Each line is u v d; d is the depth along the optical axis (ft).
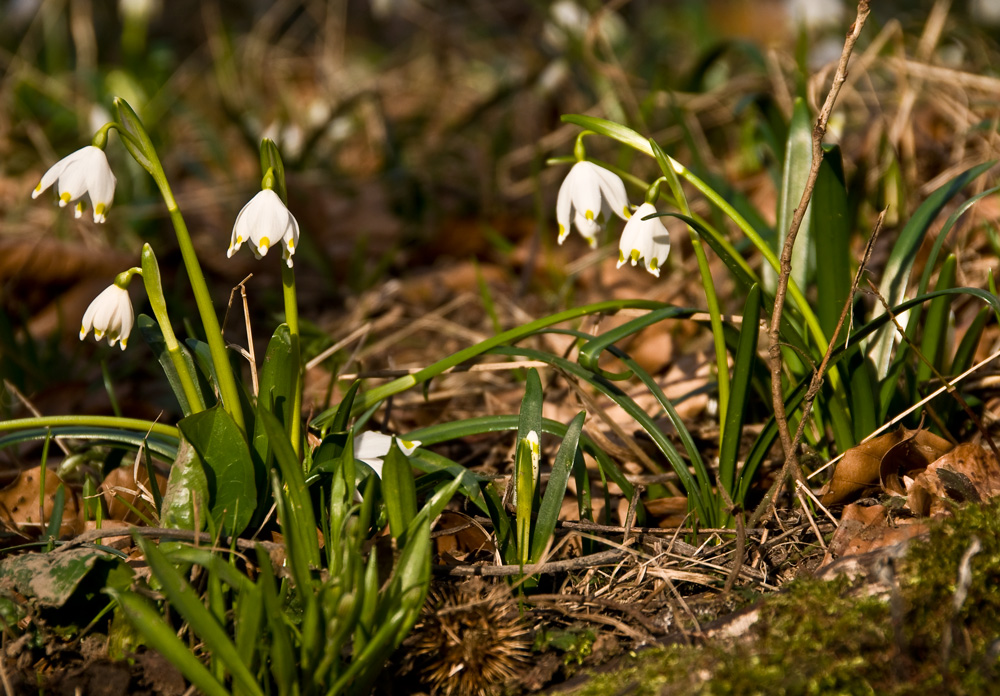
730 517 3.25
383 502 3.17
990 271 3.32
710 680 2.98
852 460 3.22
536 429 3.17
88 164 3.08
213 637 2.95
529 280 4.49
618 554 3.16
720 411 3.26
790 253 3.09
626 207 3.23
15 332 4.24
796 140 3.40
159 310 3.15
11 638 3.09
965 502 3.15
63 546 3.14
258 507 3.17
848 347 3.20
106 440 3.32
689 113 5.03
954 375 3.35
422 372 3.31
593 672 3.05
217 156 6.02
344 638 2.96
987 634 3.01
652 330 3.75
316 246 4.81
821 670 2.97
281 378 3.16
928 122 4.80
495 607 3.09
